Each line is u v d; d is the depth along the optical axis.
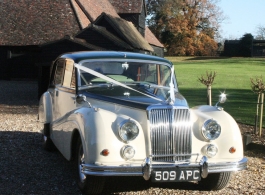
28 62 29.83
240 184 6.41
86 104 6.04
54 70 7.93
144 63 6.85
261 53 77.31
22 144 8.72
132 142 5.37
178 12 73.56
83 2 31.70
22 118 12.54
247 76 33.56
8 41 28.50
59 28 28.31
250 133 10.07
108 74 6.64
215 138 5.65
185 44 73.69
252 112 13.75
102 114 5.49
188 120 5.58
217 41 83.69
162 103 5.59
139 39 30.73
